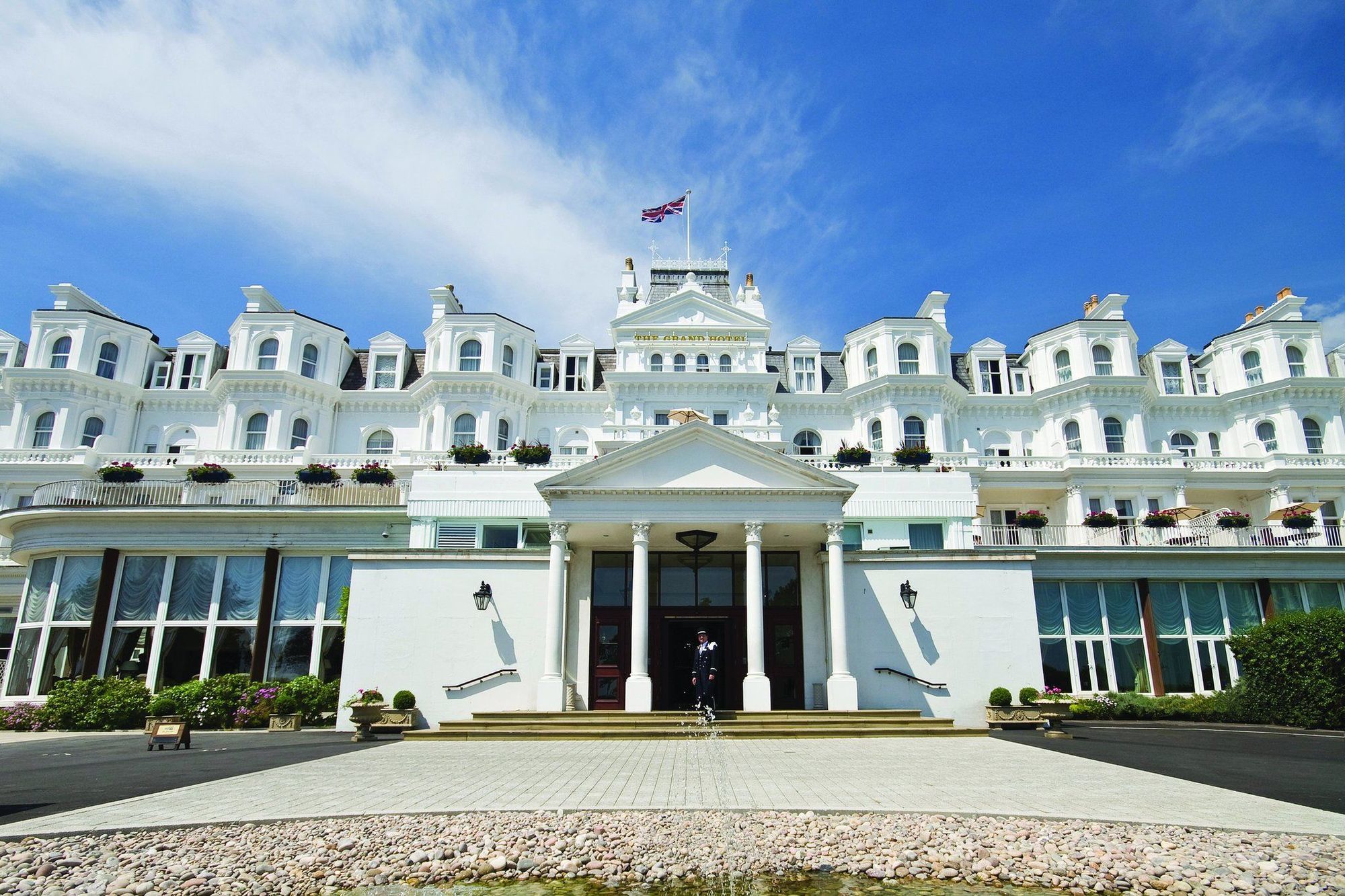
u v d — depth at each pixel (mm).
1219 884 7406
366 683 21484
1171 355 43500
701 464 21453
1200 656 25938
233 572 25969
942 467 27828
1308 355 40750
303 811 9883
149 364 41562
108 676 24922
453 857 8250
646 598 20578
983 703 21656
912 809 10039
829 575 21203
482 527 25453
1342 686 20688
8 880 7305
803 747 16938
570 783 11961
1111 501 36844
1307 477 37250
